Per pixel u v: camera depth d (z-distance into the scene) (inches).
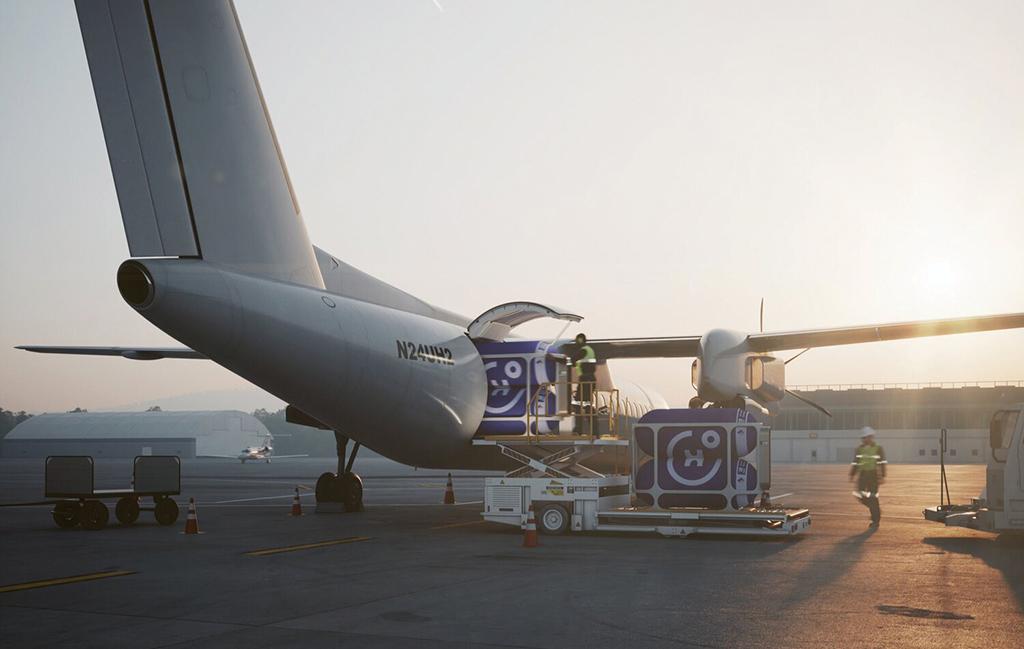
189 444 5418.3
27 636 289.1
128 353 897.5
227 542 555.5
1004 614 322.7
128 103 453.7
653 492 612.1
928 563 457.4
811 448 4114.2
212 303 463.5
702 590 372.5
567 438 650.8
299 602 346.3
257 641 281.7
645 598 353.7
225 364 504.7
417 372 611.5
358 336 560.7
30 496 1122.0
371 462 4530.0
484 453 713.6
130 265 442.6
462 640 282.8
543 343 698.2
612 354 801.6
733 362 714.2
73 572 426.3
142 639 284.5
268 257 515.5
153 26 455.2
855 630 296.5
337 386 555.5
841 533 619.5
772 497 1094.4
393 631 295.3
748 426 611.5
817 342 767.7
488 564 452.4
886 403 4116.6
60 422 5718.5
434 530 636.7
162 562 460.8
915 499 1055.0
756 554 494.9
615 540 571.8
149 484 675.4
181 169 467.8
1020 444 527.5
